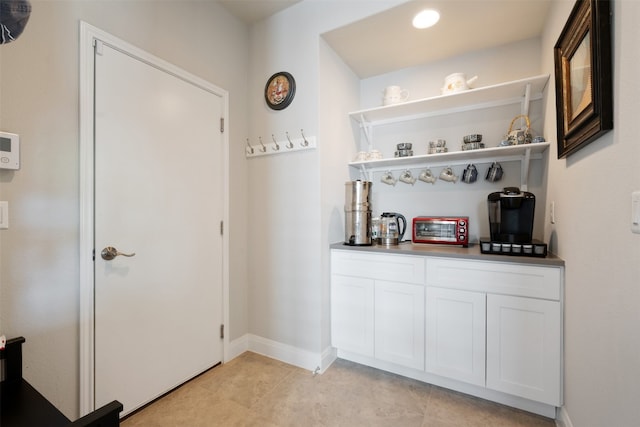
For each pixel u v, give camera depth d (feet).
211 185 6.53
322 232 6.52
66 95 4.25
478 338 5.30
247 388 5.82
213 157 6.59
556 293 4.68
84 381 4.42
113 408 2.12
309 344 6.59
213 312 6.56
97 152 4.59
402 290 5.99
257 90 7.38
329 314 6.81
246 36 7.53
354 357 6.79
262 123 7.28
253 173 7.44
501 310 5.10
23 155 3.86
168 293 5.64
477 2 5.43
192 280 6.10
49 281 4.10
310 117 6.55
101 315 4.64
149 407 5.25
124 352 4.94
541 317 4.80
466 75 6.98
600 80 2.99
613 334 2.98
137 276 5.13
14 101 3.78
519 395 4.97
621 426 2.81
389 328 6.13
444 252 5.57
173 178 5.74
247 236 7.52
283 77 6.88
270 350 7.13
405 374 6.20
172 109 5.73
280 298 7.02
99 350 4.61
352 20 6.01
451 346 5.53
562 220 4.75
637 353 2.53
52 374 4.13
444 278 5.59
